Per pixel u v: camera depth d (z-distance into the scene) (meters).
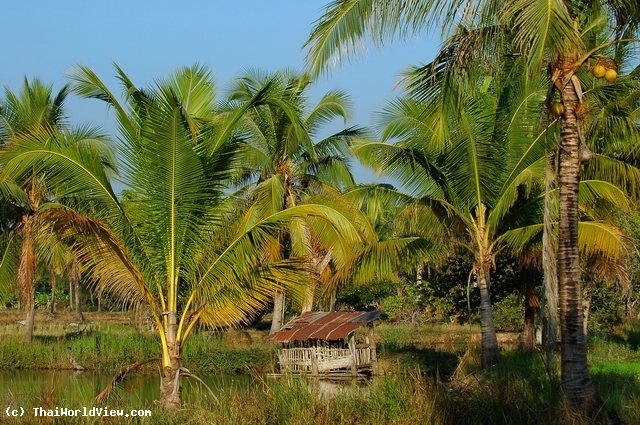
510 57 14.87
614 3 12.53
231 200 16.41
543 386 14.30
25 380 26.77
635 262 25.69
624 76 18.61
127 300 15.14
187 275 15.28
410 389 13.80
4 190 25.91
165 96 13.95
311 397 14.01
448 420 12.73
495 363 21.86
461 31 12.86
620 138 20.09
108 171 26.39
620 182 20.64
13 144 14.31
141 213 14.91
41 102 30.80
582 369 11.84
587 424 11.23
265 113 30.06
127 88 14.23
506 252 23.84
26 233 27.30
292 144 30.05
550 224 11.99
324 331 30.27
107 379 27.91
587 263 21.41
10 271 29.36
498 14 11.59
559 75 12.07
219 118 17.70
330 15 11.70
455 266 28.56
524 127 19.84
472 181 21.19
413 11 11.62
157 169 14.63
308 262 15.69
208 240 15.17
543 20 10.11
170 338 15.15
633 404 13.64
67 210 13.90
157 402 14.67
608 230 20.02
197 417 13.34
